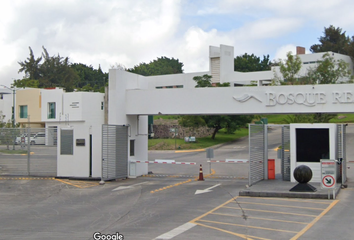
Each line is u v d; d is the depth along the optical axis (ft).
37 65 302.86
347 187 56.13
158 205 45.62
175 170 87.92
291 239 30.19
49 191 57.36
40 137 74.18
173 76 214.48
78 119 101.55
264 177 63.82
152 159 113.29
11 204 48.24
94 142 68.49
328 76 156.25
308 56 198.08
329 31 322.14
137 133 74.95
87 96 100.42
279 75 183.93
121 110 70.18
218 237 30.89
